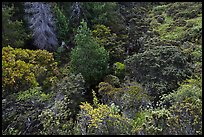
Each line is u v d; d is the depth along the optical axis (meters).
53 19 13.48
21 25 12.32
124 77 11.85
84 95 10.97
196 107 8.48
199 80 10.49
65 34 13.70
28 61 10.62
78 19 14.37
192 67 11.46
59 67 12.29
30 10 12.88
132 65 11.74
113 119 8.48
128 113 9.30
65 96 9.27
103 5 14.77
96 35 13.24
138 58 11.59
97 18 14.77
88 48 11.42
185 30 15.16
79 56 11.35
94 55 11.45
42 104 9.21
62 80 10.36
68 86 9.77
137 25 16.14
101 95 10.51
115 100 9.80
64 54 13.18
